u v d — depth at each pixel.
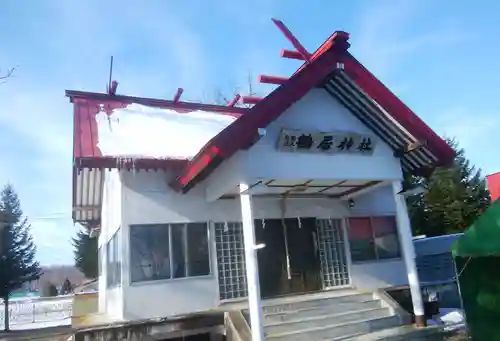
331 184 10.41
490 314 7.28
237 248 10.66
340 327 9.11
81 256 34.12
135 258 9.60
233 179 8.73
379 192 12.86
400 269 12.52
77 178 13.36
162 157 9.45
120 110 12.25
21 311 27.45
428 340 8.95
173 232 10.09
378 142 9.93
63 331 20.78
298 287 11.10
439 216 23.11
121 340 8.42
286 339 8.54
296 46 9.08
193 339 8.96
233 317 8.81
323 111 9.49
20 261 29.95
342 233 12.04
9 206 31.56
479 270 7.46
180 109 13.48
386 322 9.69
